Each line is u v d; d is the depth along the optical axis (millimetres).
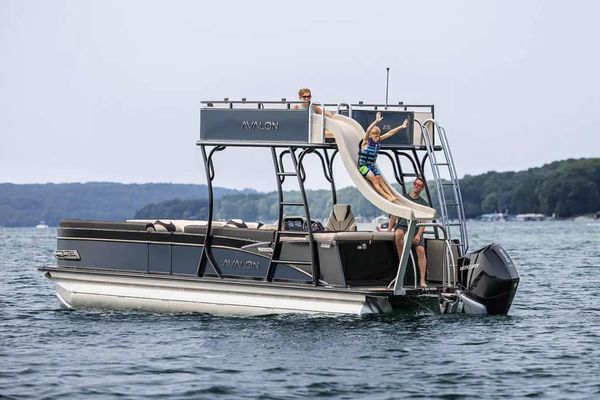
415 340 39344
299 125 43094
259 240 44062
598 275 76250
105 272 47438
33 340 40750
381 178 43000
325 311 42500
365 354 36906
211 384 32688
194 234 45562
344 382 32906
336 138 42938
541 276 75312
